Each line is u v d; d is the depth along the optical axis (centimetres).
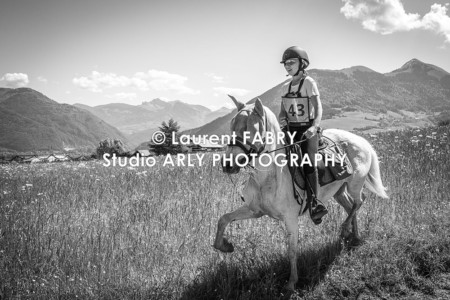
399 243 678
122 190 1082
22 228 720
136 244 677
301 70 615
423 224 749
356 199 736
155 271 616
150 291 549
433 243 665
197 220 792
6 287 539
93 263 619
